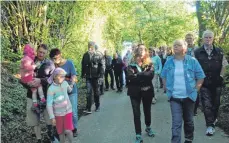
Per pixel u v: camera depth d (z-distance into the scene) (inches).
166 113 418.6
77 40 622.2
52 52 297.7
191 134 269.0
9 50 508.7
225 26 514.6
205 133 317.4
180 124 262.1
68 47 610.5
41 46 272.7
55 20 561.0
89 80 440.5
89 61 438.0
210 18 516.7
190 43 365.4
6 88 394.6
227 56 494.3
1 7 517.3
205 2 511.2
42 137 298.0
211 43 315.0
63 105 260.7
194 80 267.6
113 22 1247.5
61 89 260.2
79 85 607.2
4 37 510.0
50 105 256.1
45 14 535.8
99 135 332.2
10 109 354.6
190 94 264.2
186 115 266.8
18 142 283.7
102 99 585.9
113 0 724.0
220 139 297.6
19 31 528.7
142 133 330.0
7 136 292.4
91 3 647.1
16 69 467.5
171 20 1402.6
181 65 266.2
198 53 320.2
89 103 438.3
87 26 674.8
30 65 263.6
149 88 298.2
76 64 608.7
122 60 695.7
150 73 294.4
